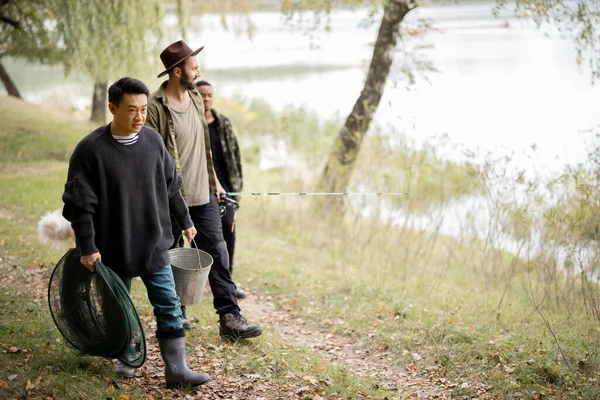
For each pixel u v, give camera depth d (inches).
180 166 194.9
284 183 484.7
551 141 722.2
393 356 205.5
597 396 165.8
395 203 363.6
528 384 175.0
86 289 151.0
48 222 239.0
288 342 218.2
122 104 145.8
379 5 465.4
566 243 255.6
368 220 398.6
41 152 569.3
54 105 832.3
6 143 573.9
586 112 924.6
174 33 652.7
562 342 205.9
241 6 816.9
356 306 255.4
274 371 183.2
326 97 1103.0
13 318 194.4
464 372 187.2
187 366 175.2
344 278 304.7
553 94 1069.1
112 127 149.5
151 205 153.9
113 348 151.2
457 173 338.3
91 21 554.9
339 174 425.1
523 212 266.4
